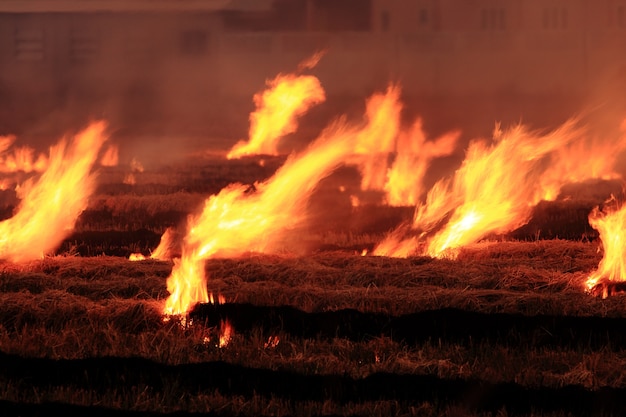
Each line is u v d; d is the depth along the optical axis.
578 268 54.12
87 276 53.47
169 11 191.75
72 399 35.78
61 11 190.38
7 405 34.94
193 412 34.75
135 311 44.91
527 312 45.75
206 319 44.59
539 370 38.66
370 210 76.56
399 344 41.75
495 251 58.34
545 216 73.56
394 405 35.25
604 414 34.84
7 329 44.03
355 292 48.06
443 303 46.47
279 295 48.16
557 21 191.50
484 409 35.44
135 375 37.97
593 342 42.28
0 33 190.88
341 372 38.38
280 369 38.69
